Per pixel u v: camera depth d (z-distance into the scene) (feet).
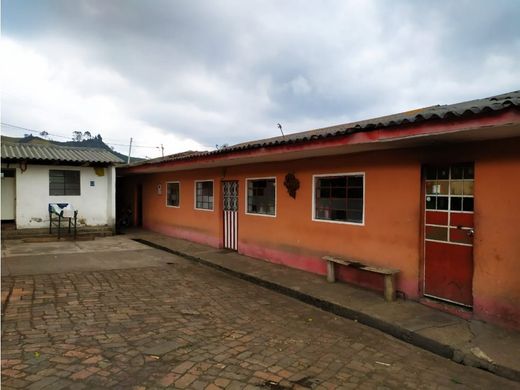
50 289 21.38
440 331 15.47
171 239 43.14
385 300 19.65
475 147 16.72
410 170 19.60
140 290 21.99
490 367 12.93
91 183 47.26
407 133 15.66
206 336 15.37
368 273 22.02
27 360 12.66
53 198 45.09
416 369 13.10
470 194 17.37
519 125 12.56
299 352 14.17
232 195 35.06
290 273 25.81
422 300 19.11
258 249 31.22
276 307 19.83
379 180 21.27
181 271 27.68
